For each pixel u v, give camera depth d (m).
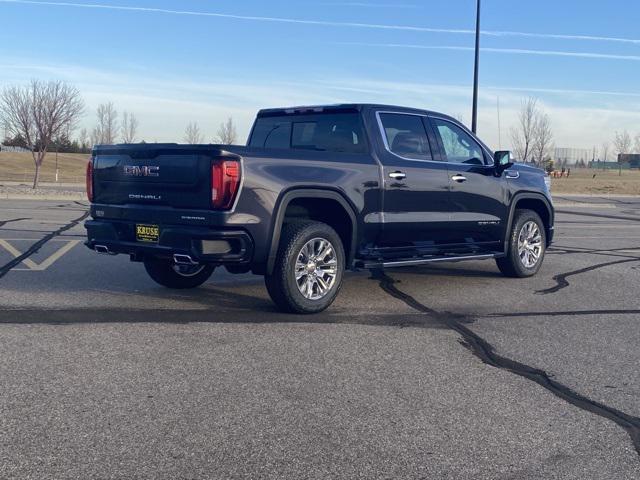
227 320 7.07
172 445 4.18
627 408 4.98
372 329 6.89
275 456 4.07
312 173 7.26
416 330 6.90
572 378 5.59
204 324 6.89
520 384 5.41
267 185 6.85
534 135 60.69
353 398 5.00
